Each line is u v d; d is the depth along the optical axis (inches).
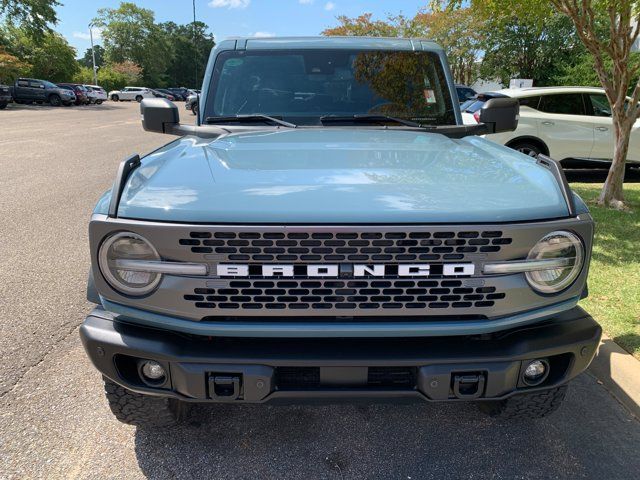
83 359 130.9
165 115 128.6
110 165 431.2
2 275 184.5
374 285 73.5
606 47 261.1
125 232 73.0
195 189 77.0
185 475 93.6
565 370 83.4
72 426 105.7
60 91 1451.8
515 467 96.6
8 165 425.1
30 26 1577.3
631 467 96.9
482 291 75.4
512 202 76.0
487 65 1211.9
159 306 75.3
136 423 97.9
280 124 128.2
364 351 76.4
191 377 76.4
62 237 230.2
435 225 71.5
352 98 136.6
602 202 283.6
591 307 153.1
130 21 3213.6
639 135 368.2
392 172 84.6
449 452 100.7
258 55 139.3
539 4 257.0
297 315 74.6
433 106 138.9
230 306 74.3
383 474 94.6
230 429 106.3
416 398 78.6
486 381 78.0
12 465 94.4
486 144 113.9
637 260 193.3
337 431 106.5
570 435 106.0
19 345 136.7
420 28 1275.8
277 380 78.4
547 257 75.9
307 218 70.9
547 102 365.1
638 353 127.5
